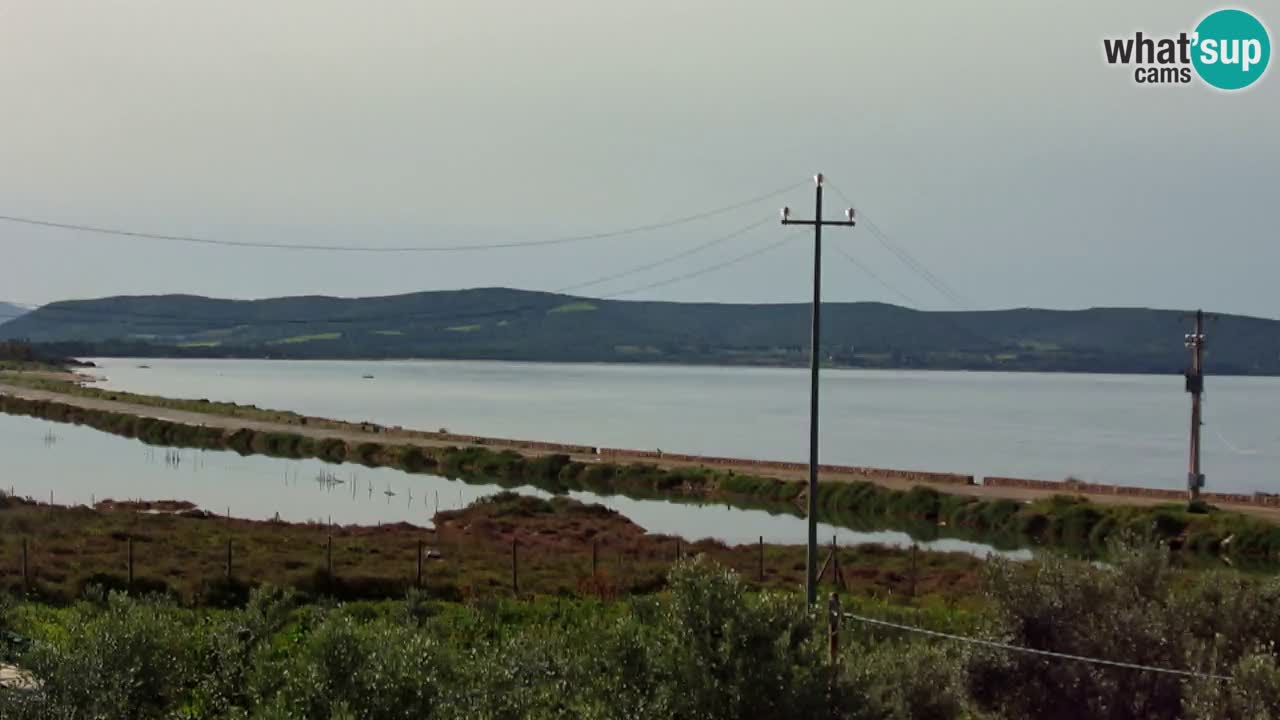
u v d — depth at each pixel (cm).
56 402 15988
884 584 4816
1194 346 7481
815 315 2956
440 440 12612
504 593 4088
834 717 1639
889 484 9069
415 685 1684
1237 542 6334
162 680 1844
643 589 4366
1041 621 2133
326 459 11425
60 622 2962
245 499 8269
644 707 1625
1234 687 1772
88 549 4600
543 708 1769
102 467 9969
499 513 7312
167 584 3897
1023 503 7644
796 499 8838
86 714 1697
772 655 1633
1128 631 2086
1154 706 2028
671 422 19362
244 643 2136
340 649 1697
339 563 4572
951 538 7119
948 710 1986
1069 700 2048
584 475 10181
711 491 9400
